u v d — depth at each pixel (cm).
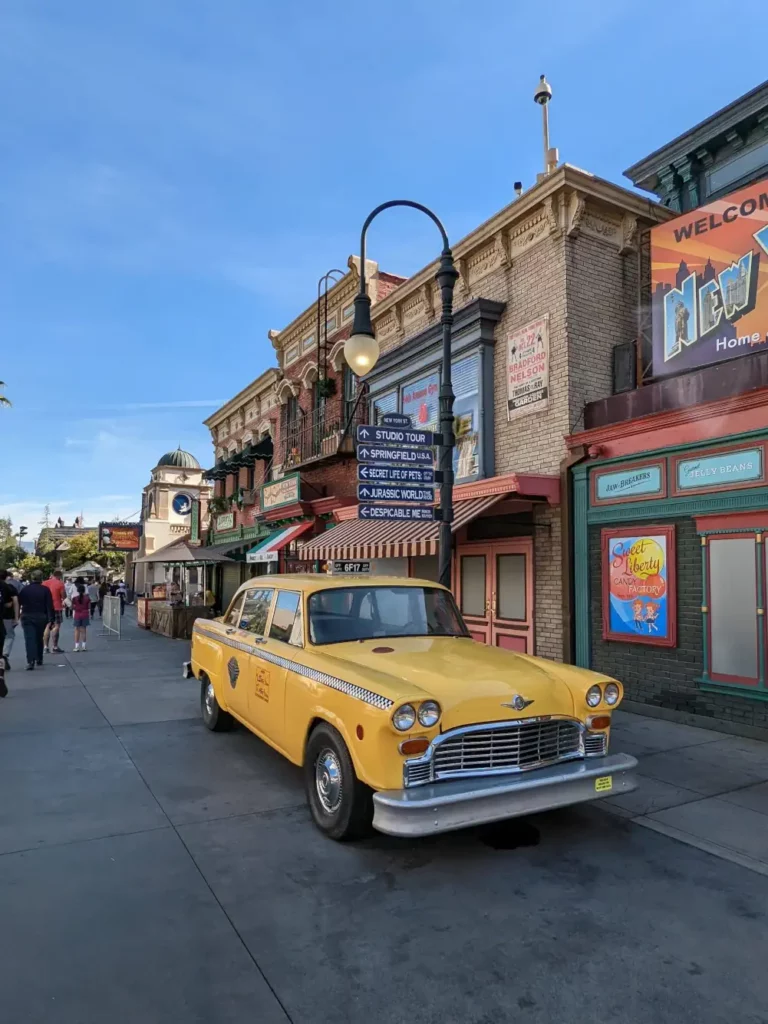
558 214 980
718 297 805
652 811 503
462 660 484
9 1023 268
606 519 880
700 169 1077
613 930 339
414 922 346
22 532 6531
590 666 901
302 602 551
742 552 718
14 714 844
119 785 565
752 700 706
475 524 1138
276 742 546
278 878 396
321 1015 275
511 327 1067
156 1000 284
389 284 1580
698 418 762
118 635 1919
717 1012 277
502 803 398
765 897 374
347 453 1491
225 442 2681
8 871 404
